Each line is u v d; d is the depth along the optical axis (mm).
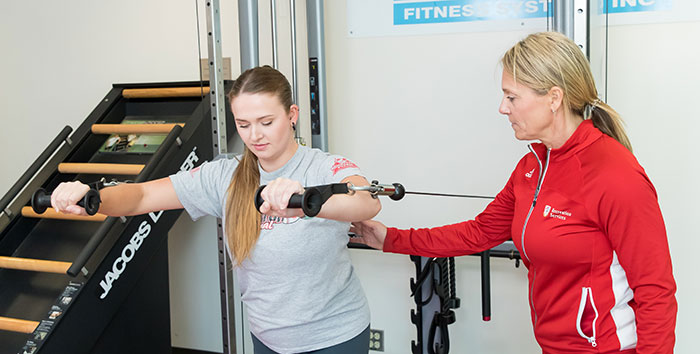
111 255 2457
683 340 2658
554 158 1476
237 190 1511
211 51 1878
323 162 1495
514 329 2875
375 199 1369
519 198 1582
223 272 1956
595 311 1421
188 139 2760
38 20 3559
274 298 1507
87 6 3463
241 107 1398
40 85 3605
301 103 2945
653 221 1321
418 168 2924
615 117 1470
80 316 2355
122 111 3301
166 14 3334
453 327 2955
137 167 2760
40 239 2896
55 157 3033
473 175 2848
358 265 3057
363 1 2902
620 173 1343
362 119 2975
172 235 3479
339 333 1537
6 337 2473
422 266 2545
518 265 2621
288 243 1457
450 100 2838
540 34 1463
